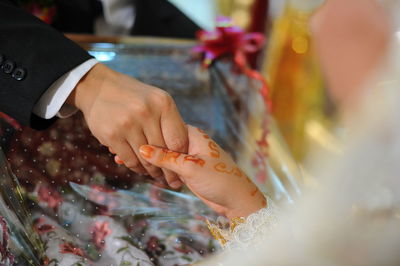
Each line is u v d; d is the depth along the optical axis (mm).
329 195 535
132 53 1086
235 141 965
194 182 769
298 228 548
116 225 812
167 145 790
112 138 787
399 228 507
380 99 513
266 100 1044
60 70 804
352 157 529
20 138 856
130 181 868
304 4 1275
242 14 1385
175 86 1033
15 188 799
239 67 1083
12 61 808
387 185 512
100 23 1278
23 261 747
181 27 1328
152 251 801
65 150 863
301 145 1093
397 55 506
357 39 514
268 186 891
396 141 506
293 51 1258
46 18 1148
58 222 807
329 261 519
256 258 564
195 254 801
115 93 794
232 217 775
